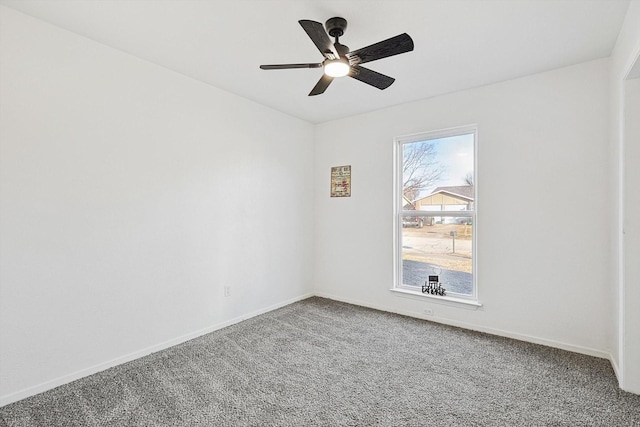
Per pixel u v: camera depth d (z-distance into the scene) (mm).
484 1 1869
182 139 2906
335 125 4258
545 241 2811
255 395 2072
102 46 2375
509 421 1820
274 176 3857
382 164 3828
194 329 3002
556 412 1896
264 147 3723
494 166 3061
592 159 2600
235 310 3393
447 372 2363
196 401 2004
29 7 1945
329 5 1911
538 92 2834
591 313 2611
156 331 2713
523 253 2916
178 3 1900
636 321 2062
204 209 3092
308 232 4371
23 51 2010
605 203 2545
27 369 2035
